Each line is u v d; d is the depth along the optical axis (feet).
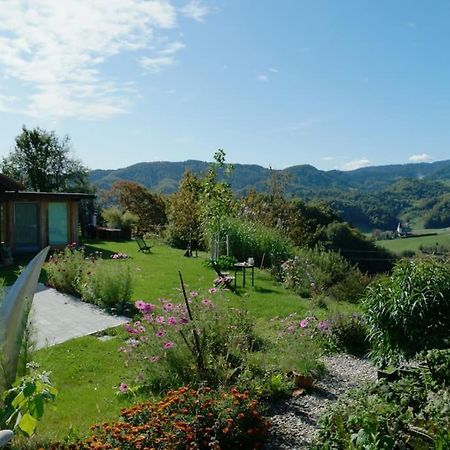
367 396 15.29
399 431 12.93
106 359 24.89
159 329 21.67
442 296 20.62
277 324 30.22
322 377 23.13
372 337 22.75
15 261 55.77
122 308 35.45
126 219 92.63
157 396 19.86
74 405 19.25
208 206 59.31
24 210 61.72
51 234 63.98
